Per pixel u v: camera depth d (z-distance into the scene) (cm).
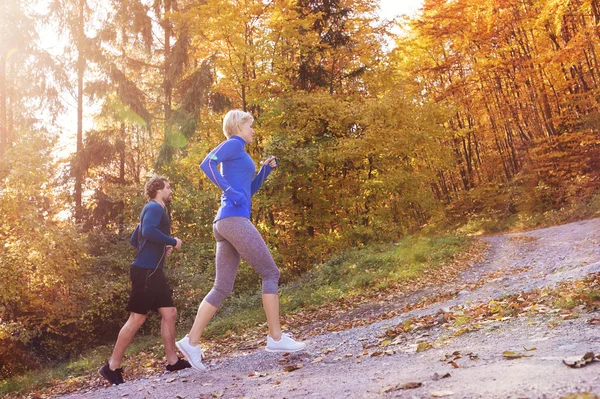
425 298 777
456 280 973
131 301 416
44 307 1035
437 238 1589
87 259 1098
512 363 241
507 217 2314
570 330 310
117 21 1931
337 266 1323
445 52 2694
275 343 371
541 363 230
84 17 1992
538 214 2098
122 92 1873
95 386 504
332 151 1866
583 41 1844
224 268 375
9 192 998
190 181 1658
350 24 2141
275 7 1819
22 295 1017
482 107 2586
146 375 465
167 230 432
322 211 1944
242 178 372
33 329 1042
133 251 1205
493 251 1371
